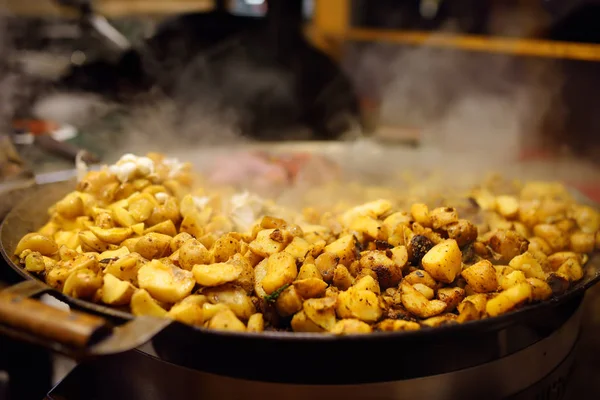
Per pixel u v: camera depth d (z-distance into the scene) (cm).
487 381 117
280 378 109
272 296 110
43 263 123
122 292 108
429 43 463
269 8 364
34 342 92
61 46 398
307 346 103
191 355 112
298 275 117
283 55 368
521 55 414
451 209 136
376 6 541
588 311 185
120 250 127
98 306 105
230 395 112
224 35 362
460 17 500
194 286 115
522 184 196
